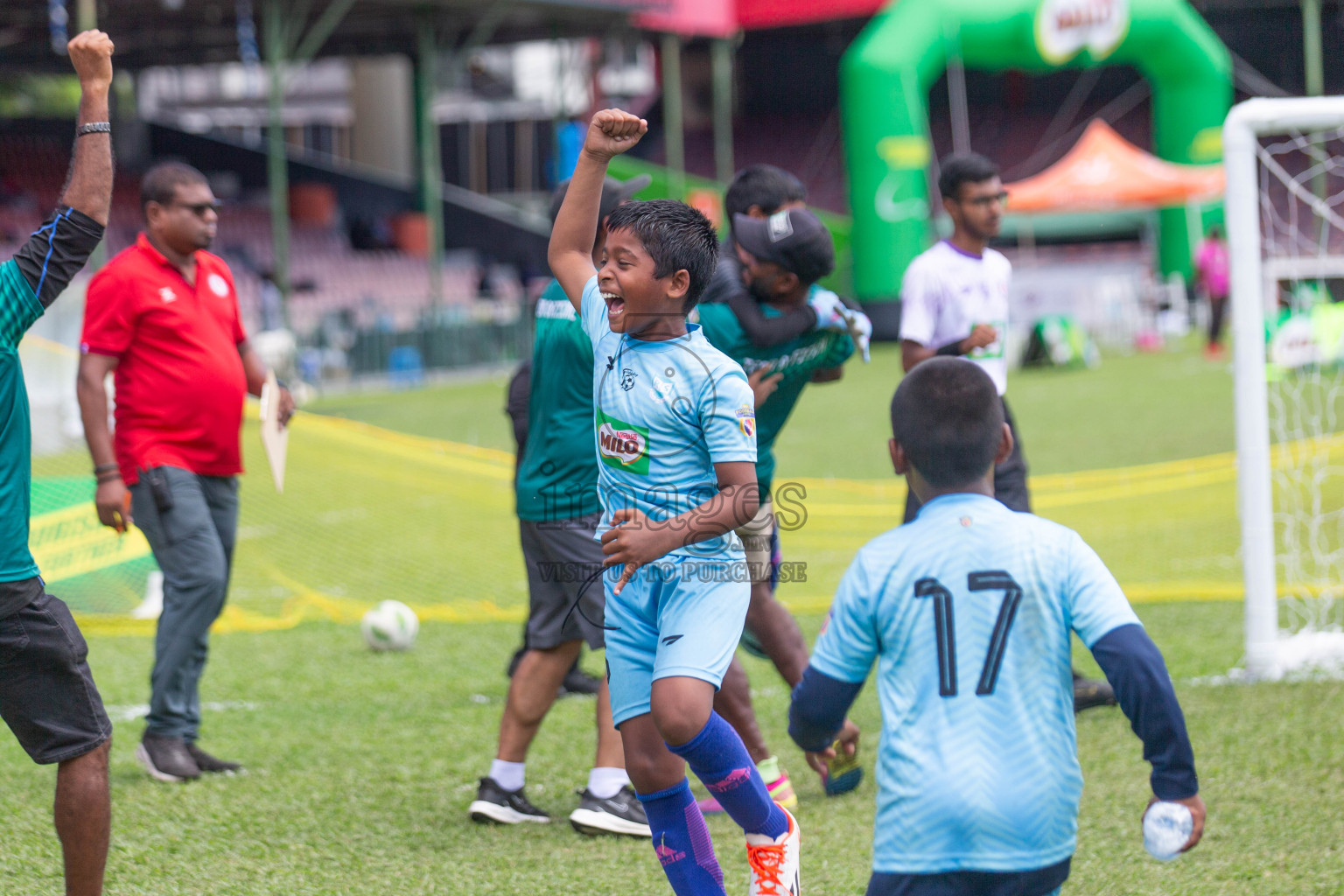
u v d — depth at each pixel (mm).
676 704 5109
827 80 68438
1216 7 63031
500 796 7414
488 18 49375
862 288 48969
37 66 57438
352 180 65875
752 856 5453
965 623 4184
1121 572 14188
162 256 8477
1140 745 8391
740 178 7852
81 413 8203
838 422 29688
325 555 16891
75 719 5539
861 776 7777
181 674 8328
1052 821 4086
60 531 16406
